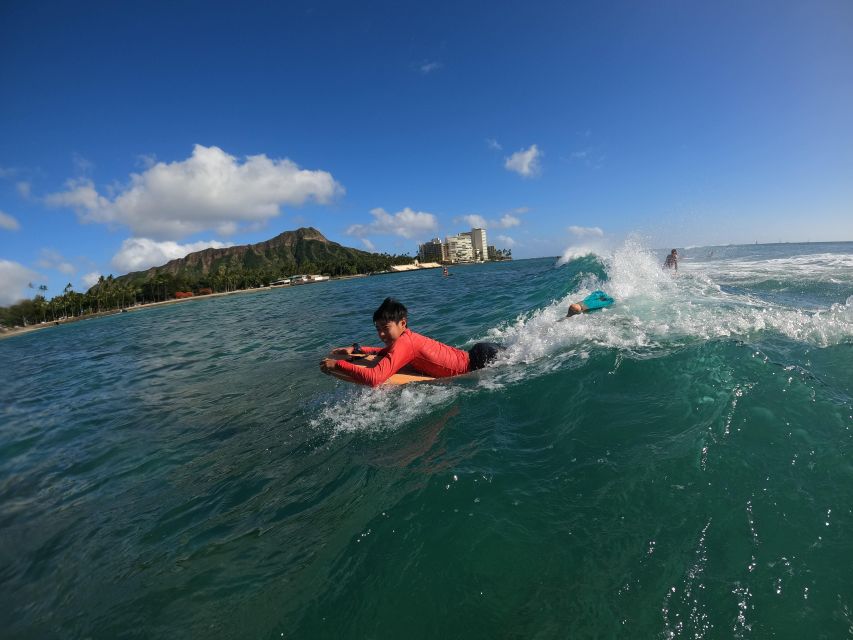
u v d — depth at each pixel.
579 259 21.64
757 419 2.50
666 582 1.60
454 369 4.43
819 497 1.89
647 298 6.61
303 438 3.67
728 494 1.98
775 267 13.49
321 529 2.28
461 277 38.16
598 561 1.74
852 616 1.39
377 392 4.30
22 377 10.52
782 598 1.48
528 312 7.97
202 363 8.59
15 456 4.48
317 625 1.65
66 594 2.19
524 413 3.28
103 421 5.33
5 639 1.93
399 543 2.02
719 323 4.58
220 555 2.25
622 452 2.45
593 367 3.81
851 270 11.14
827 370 3.19
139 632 1.81
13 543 2.77
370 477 2.71
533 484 2.30
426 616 1.61
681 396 2.97
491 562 1.81
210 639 1.70
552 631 1.48
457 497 2.28
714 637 1.39
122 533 2.70
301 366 6.95
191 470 3.49
